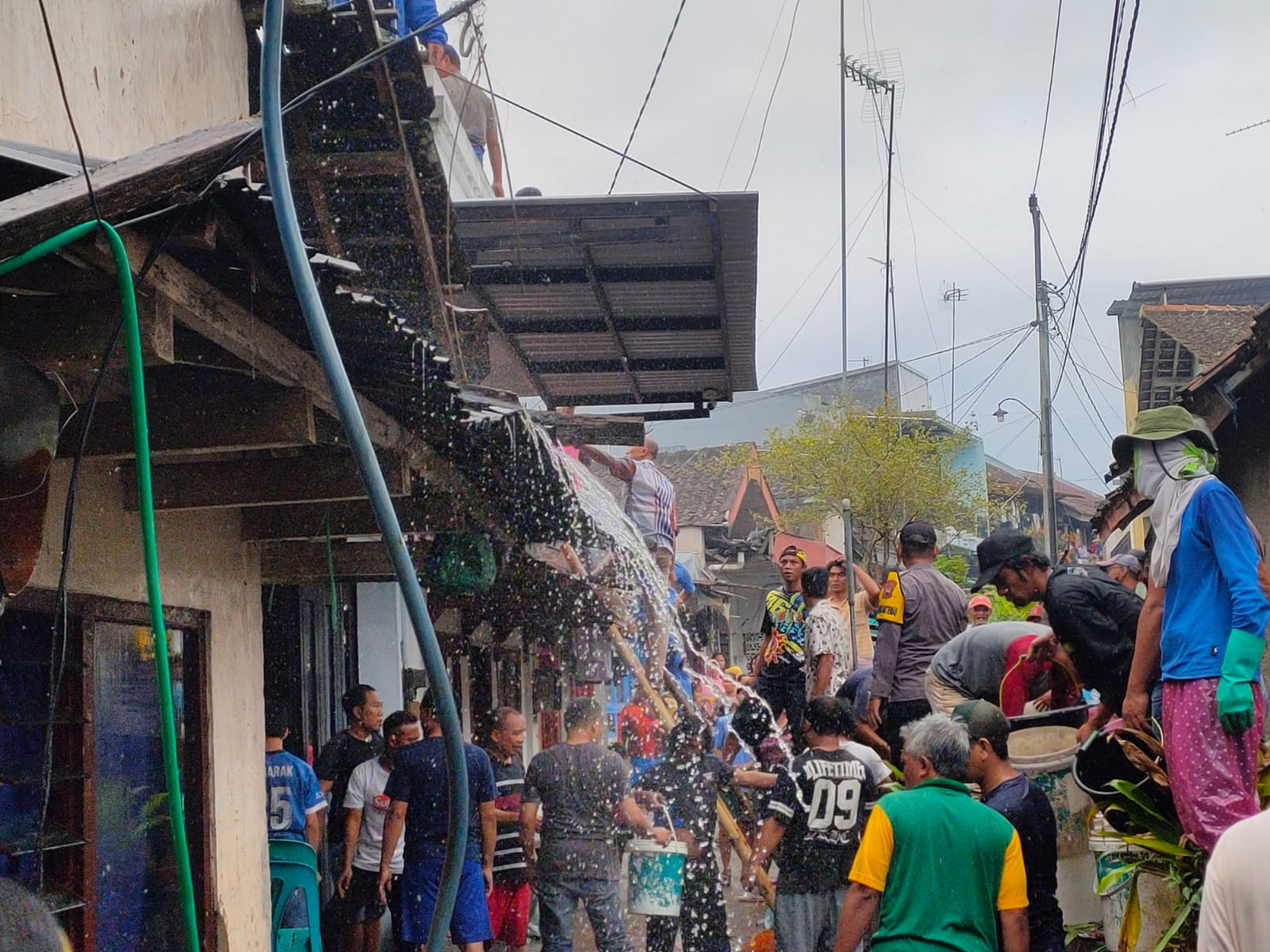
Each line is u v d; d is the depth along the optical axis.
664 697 10.18
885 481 26.00
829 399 38.66
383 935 10.61
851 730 7.18
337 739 9.36
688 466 32.06
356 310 4.31
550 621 11.65
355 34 6.54
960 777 5.36
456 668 12.99
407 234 7.96
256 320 4.43
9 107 5.12
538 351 10.54
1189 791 4.63
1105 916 5.56
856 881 5.25
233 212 3.74
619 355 10.59
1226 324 18.06
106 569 5.67
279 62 3.34
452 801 3.23
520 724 9.61
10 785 4.93
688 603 20.53
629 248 8.50
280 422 4.91
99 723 5.62
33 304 3.89
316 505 7.29
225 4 7.91
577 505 8.34
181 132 7.02
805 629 9.45
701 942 8.09
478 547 8.01
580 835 8.02
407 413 5.86
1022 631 6.82
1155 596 5.05
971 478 32.41
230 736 6.97
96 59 5.98
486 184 12.74
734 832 8.20
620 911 8.11
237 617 7.18
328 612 10.61
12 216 3.04
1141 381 19.14
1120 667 5.88
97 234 3.40
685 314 9.65
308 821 8.23
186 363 4.59
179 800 3.57
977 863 5.16
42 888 4.97
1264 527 9.88
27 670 5.14
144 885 6.02
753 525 31.44
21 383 3.70
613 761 8.10
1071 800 6.13
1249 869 2.61
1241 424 9.76
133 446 4.95
